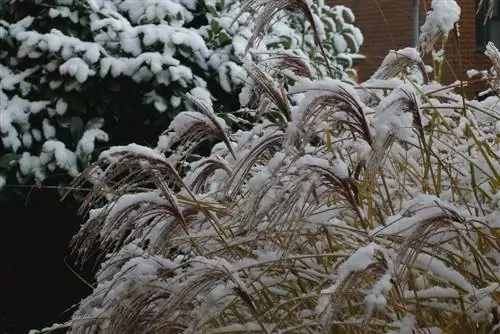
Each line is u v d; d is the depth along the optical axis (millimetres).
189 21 5805
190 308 2729
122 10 5723
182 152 3297
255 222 2580
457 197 3029
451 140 3389
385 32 9383
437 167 3135
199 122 3203
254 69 3219
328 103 2566
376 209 2928
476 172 2975
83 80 5273
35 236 5961
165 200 2920
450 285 2627
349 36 6676
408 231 2289
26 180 5348
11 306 5992
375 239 2541
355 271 2096
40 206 5742
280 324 2605
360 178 3084
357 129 2678
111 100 5496
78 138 5418
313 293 2518
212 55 5531
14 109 5426
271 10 3363
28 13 5703
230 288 2543
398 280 2238
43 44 5398
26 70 5570
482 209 2715
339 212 2971
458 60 3768
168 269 2816
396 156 3115
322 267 2855
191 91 5340
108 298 2982
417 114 2609
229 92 5465
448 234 2504
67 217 5852
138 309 2719
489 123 3496
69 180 5309
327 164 2568
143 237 3145
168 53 5398
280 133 2824
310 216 2727
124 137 5699
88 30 5547
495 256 2693
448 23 3615
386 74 3570
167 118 5434
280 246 2777
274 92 3191
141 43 5469
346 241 2859
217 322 2900
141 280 2758
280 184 2732
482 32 10133
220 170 3416
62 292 5984
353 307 2637
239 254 3049
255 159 2832
